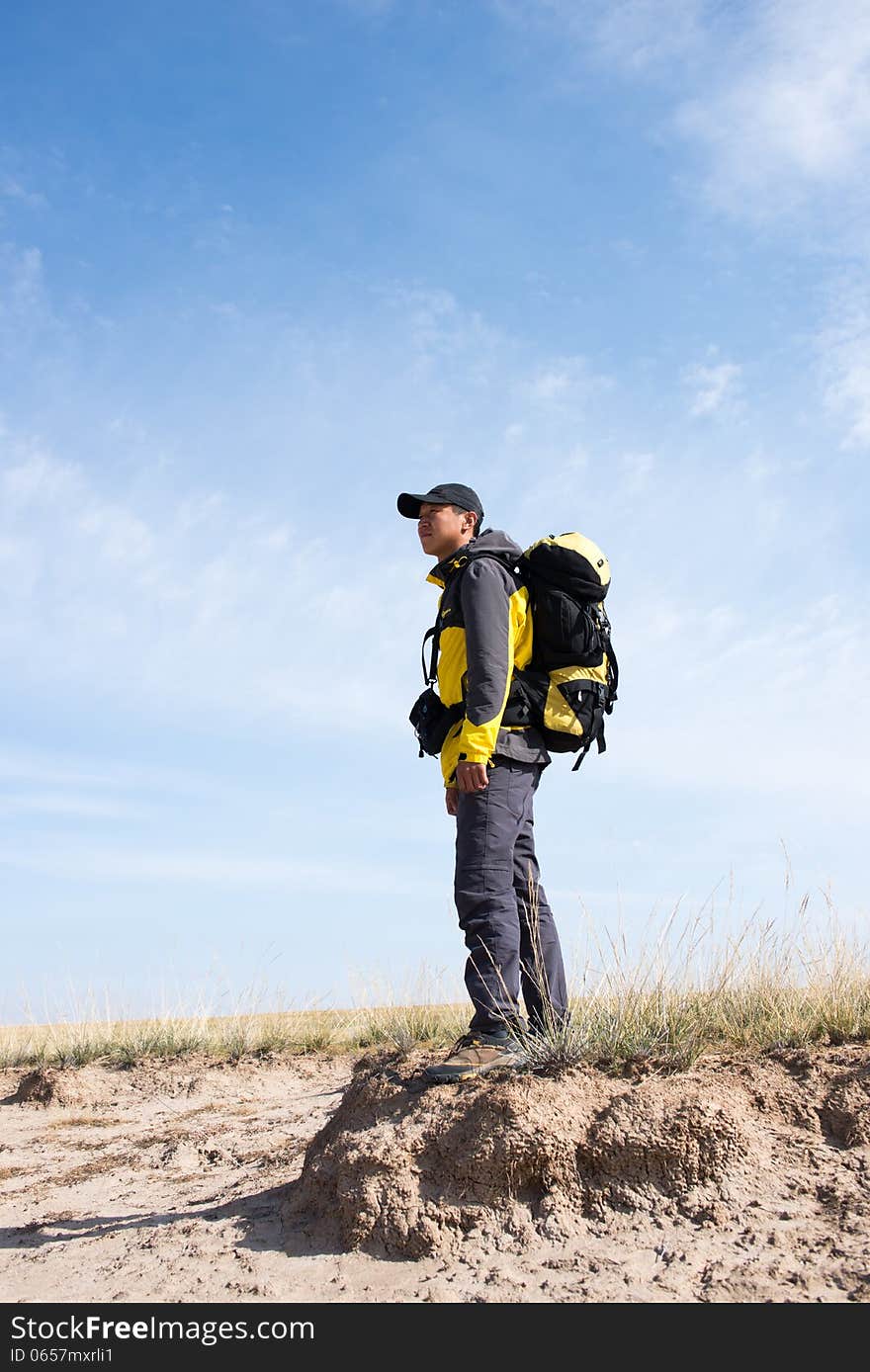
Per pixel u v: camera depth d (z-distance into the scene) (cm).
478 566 379
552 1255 321
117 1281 339
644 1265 308
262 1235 365
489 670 365
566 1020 406
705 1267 303
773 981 516
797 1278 290
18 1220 445
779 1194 338
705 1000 493
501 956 380
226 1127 611
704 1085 375
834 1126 369
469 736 363
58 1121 696
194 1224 389
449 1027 791
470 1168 346
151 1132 627
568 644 383
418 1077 402
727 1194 337
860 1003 479
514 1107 352
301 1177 391
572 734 386
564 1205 339
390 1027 827
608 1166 346
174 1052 887
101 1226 413
